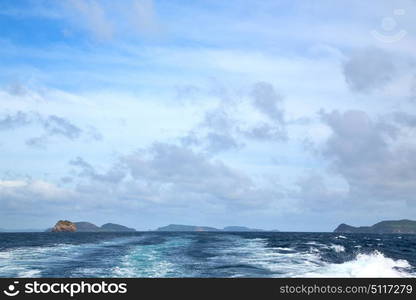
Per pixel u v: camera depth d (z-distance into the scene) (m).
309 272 24.58
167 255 36.94
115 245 54.34
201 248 46.59
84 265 29.02
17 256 36.81
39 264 29.86
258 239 77.50
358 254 36.59
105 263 30.27
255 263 29.45
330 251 40.72
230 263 29.56
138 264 29.39
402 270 25.39
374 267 26.17
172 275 23.84
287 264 28.61
